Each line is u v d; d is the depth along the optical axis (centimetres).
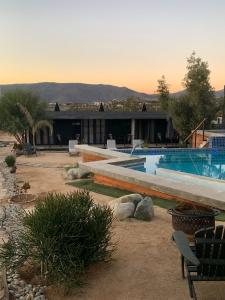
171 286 554
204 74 2872
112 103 4841
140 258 660
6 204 1162
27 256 604
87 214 637
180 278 579
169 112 2988
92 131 3262
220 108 2991
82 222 615
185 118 2903
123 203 909
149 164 1970
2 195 1309
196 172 1847
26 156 2525
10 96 2762
